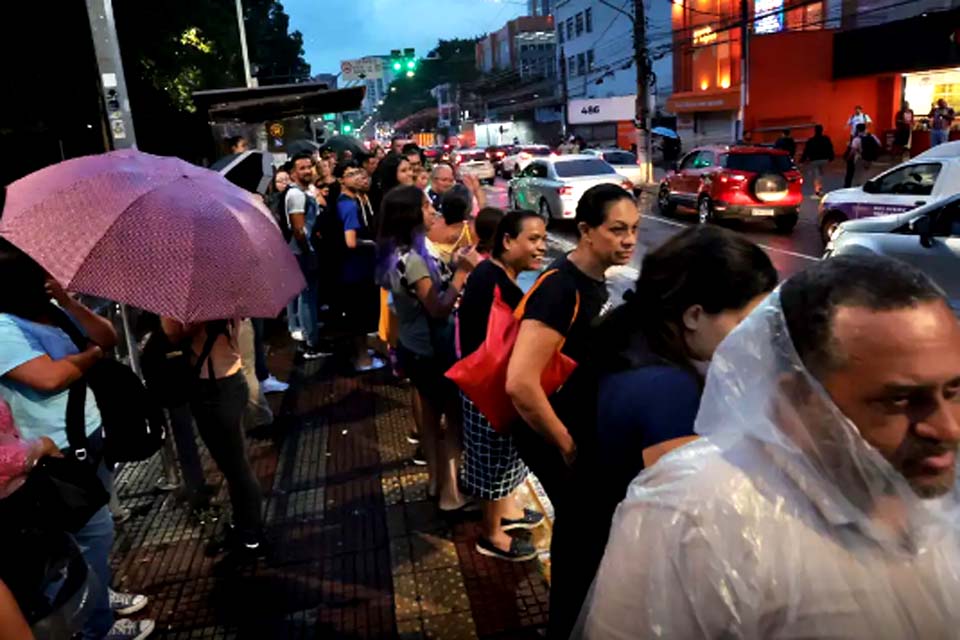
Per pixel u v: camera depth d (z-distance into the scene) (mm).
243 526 3346
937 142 20656
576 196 14383
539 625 2850
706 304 1418
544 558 3285
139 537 3623
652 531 970
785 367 920
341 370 6090
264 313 2465
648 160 25906
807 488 900
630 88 40812
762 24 30766
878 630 873
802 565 885
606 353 1562
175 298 2275
